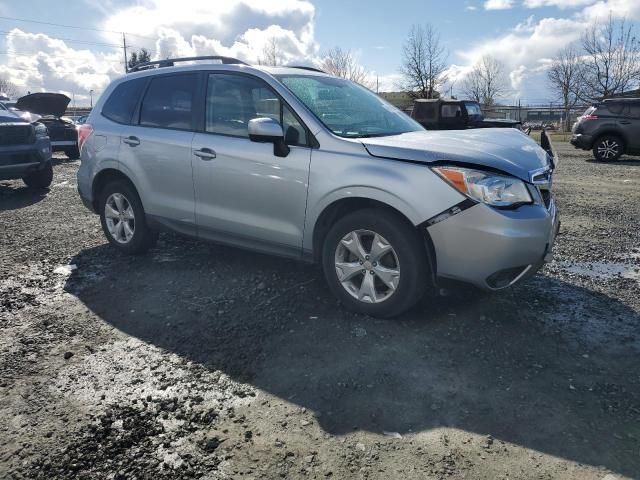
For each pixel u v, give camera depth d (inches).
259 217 160.1
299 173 148.5
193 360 125.0
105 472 88.5
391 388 112.0
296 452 93.1
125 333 139.3
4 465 90.1
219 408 106.2
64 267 192.5
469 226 127.0
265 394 110.9
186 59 189.0
